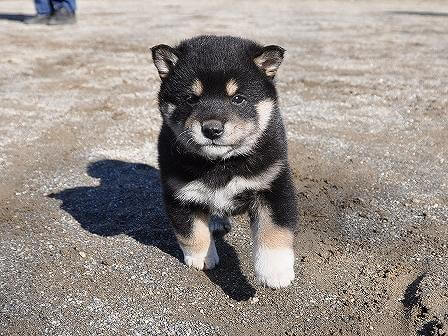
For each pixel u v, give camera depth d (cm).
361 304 45
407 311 43
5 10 229
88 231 56
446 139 80
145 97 101
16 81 111
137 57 133
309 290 46
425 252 51
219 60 45
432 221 57
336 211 59
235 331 42
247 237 55
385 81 113
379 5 281
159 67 48
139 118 89
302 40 160
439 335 40
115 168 70
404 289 46
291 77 116
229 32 170
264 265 44
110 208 60
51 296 45
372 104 97
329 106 96
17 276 48
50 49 142
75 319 43
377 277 48
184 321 43
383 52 144
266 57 46
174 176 45
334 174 68
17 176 67
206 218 48
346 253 52
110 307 44
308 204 60
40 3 184
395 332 41
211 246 49
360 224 56
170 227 56
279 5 271
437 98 101
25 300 45
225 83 44
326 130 84
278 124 47
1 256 51
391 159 73
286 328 42
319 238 54
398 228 56
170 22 192
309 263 50
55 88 106
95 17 209
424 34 175
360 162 71
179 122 45
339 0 301
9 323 42
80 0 284
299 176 67
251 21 199
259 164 44
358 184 65
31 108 94
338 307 44
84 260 50
